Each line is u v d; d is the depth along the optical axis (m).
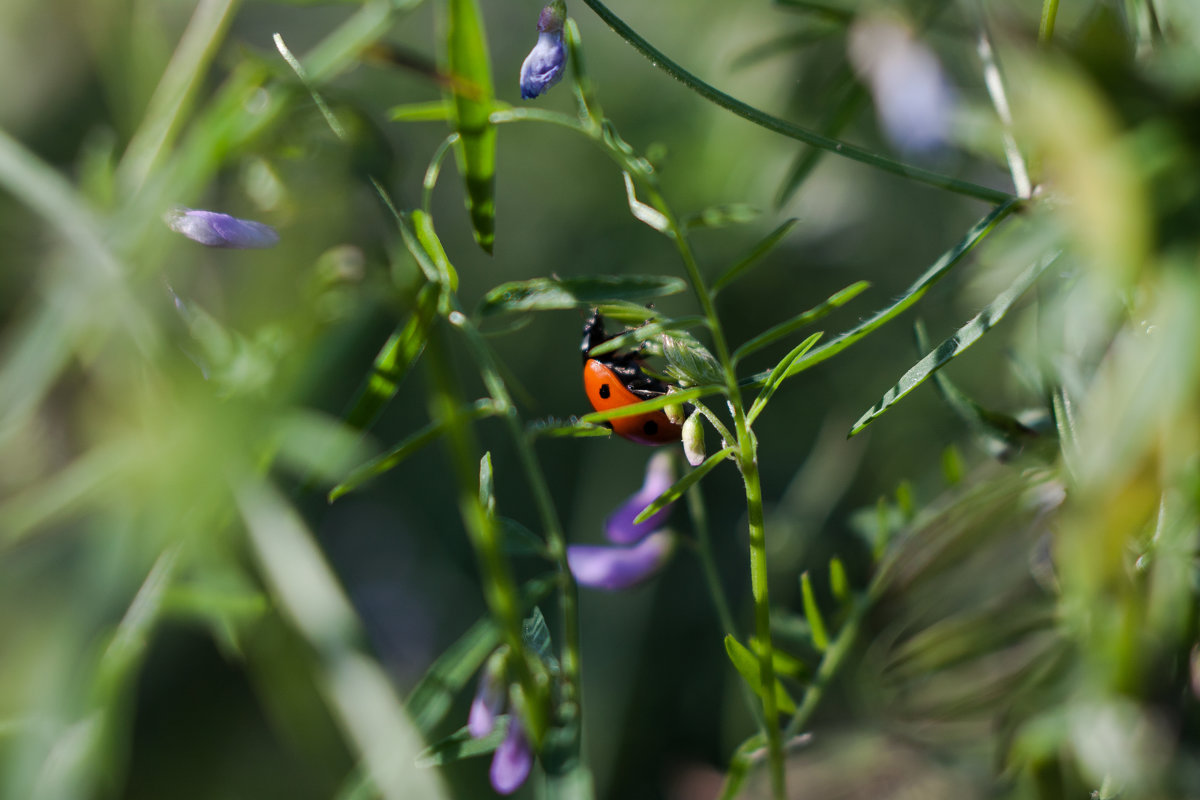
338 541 0.40
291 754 0.32
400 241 0.24
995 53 0.22
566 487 0.40
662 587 0.37
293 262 0.25
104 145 0.29
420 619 0.39
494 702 0.23
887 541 0.24
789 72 0.31
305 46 0.41
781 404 0.36
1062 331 0.21
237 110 0.25
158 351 0.25
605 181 0.40
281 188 0.25
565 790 0.22
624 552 0.24
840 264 0.36
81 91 0.30
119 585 0.24
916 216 0.35
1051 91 0.20
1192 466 0.21
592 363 0.23
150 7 0.27
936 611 0.24
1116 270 0.20
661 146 0.22
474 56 0.22
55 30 0.30
